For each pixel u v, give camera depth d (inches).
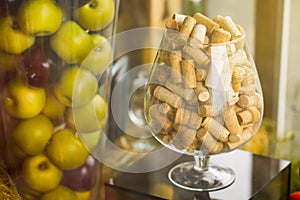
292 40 42.3
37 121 26.8
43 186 27.8
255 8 41.9
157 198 27.7
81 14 26.0
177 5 38.7
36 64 26.1
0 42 26.0
